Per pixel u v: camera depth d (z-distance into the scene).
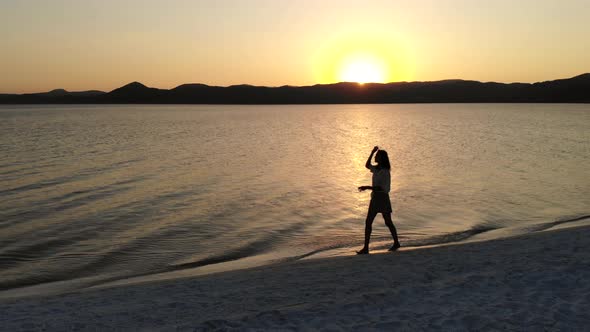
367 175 25.27
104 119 104.69
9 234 13.88
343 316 6.22
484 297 6.76
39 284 9.92
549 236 10.93
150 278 10.12
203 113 150.62
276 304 7.15
